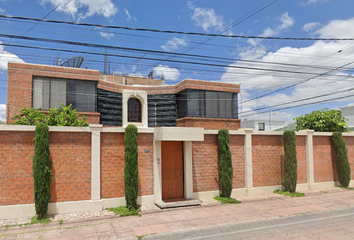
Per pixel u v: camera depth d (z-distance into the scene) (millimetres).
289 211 9484
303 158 13531
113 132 9688
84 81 14438
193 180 10984
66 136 9023
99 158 9297
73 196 8953
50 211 8625
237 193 11695
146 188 10031
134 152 9508
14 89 13195
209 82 17391
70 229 7469
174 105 17688
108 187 9477
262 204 10406
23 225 7711
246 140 12023
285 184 12469
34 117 10742
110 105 15789
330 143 14430
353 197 11812
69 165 8992
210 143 11414
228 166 11141
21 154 8461
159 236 7043
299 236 7051
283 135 12727
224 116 17672
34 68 13586
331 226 7945
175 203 9836
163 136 9891
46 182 8297
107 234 7121
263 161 12422
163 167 10797
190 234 7266
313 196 11938
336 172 14391
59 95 13883
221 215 8906
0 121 16641
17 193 8352
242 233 7363
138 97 16641
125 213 8820
